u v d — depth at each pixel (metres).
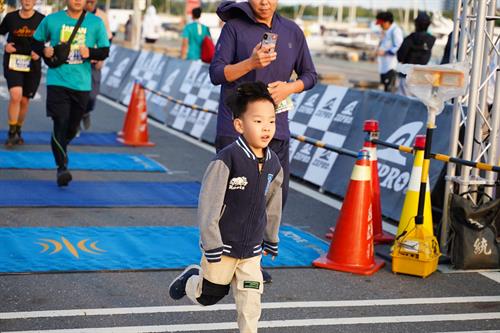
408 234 7.18
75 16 9.80
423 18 14.73
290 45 6.73
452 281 7.06
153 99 18.12
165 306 6.05
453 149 7.66
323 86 11.91
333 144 10.96
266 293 6.50
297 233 8.48
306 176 11.24
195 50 18.44
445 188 7.75
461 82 7.02
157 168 11.87
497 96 7.64
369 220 7.25
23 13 11.91
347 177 10.42
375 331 5.77
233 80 6.47
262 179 4.89
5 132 14.09
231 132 6.65
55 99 9.76
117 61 21.64
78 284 6.45
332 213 9.59
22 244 7.47
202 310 6.00
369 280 6.98
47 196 9.53
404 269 7.15
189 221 8.76
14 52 12.04
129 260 7.13
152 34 29.86
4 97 18.81
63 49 9.60
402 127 9.80
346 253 7.20
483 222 7.41
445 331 5.83
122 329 5.55
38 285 6.37
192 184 10.85
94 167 11.61
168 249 7.56
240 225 4.89
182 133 15.75
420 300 6.50
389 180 9.64
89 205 9.23
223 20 6.81
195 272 5.16
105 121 16.58
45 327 5.53
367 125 8.27
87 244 7.59
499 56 7.57
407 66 7.20
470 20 7.86
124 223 8.51
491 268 7.42
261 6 6.55
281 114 6.69
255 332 4.93
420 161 7.39
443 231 7.74
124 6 52.28
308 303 6.30
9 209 8.83
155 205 9.42
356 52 44.19
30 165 11.38
